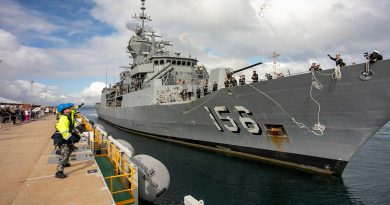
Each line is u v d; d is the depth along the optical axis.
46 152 7.35
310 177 10.49
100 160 7.46
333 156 10.09
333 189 9.26
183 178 10.91
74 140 5.01
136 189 4.98
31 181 4.66
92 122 11.15
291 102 10.48
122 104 27.45
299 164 11.37
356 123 9.06
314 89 9.52
